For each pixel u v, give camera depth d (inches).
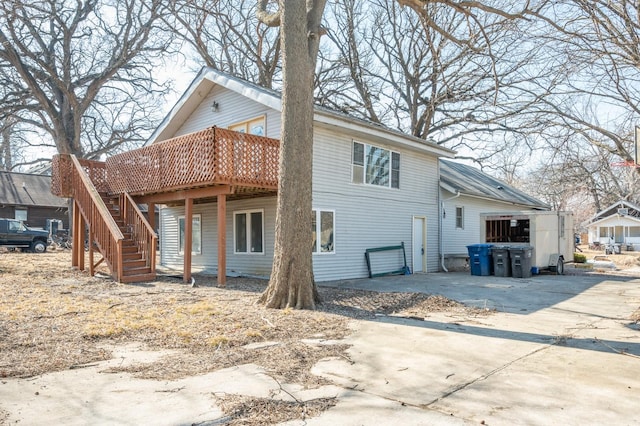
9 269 572.1
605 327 288.2
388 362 207.2
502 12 377.7
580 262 836.0
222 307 333.7
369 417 144.3
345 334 263.9
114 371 189.2
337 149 567.2
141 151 542.6
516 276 604.7
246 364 201.0
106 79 1188.5
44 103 1133.7
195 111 670.5
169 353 217.8
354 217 589.3
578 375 188.7
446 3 382.0
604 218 1701.5
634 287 498.9
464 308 360.5
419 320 309.6
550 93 490.3
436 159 750.5
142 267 501.0
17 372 184.9
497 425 138.8
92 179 601.6
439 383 178.4
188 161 469.1
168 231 735.1
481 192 800.9
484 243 677.3
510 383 178.5
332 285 499.5
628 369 197.0
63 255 858.8
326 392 167.0
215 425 136.9
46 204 1398.9
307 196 345.1
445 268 738.2
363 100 1130.7
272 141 495.8
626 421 141.9
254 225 574.2
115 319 285.1
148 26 1111.0
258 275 560.7
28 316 290.5
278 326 276.4
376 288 476.7
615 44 362.3
